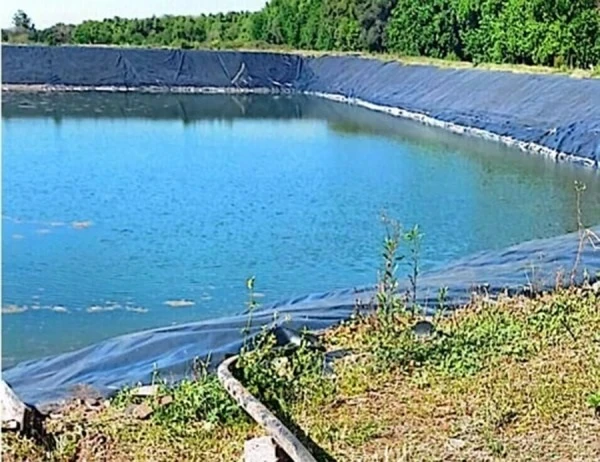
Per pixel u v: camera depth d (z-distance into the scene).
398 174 12.62
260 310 5.70
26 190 10.94
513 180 12.07
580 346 4.56
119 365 4.72
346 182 11.94
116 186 11.36
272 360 4.21
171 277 7.21
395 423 3.63
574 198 10.78
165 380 4.38
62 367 4.73
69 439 3.47
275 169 13.05
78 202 10.24
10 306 6.33
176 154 14.50
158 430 3.58
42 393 4.30
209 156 14.34
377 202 10.57
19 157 13.77
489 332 4.78
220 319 5.46
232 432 3.57
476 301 5.56
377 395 3.95
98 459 3.32
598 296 5.58
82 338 5.75
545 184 11.74
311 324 5.25
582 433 3.48
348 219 9.59
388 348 4.38
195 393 3.82
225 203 10.39
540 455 3.30
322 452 3.34
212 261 7.75
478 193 11.13
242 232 8.88
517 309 5.30
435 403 3.83
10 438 3.38
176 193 10.97
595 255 6.99
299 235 8.80
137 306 6.45
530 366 4.26
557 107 16.61
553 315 5.09
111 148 15.03
